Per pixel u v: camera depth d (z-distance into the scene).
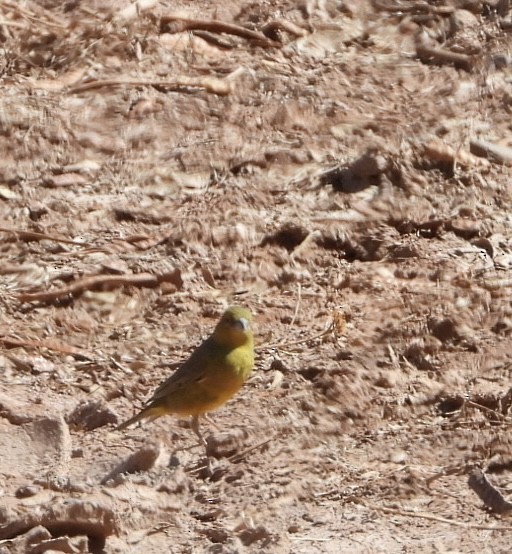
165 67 18.83
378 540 9.31
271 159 16.47
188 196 15.83
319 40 20.31
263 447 10.81
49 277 13.99
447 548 9.14
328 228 15.02
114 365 12.49
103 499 9.46
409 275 14.23
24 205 15.48
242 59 19.41
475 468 10.35
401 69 19.59
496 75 19.23
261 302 13.73
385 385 11.88
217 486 10.25
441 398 11.66
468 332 12.79
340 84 18.92
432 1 21.66
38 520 9.28
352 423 11.34
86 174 16.20
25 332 13.03
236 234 14.79
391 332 12.70
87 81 18.20
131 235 14.90
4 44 18.84
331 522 9.62
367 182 15.97
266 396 11.70
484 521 9.55
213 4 20.77
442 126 17.48
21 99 17.42
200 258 14.49
